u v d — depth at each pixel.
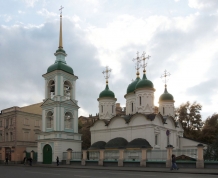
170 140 45.44
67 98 47.12
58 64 45.75
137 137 41.09
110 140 42.19
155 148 39.41
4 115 57.38
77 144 45.84
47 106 45.34
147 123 40.22
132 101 50.16
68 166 35.62
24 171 26.67
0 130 58.34
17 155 52.94
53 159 41.97
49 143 43.31
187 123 66.19
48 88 46.56
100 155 36.34
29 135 56.66
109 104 52.53
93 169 30.06
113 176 19.84
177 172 24.53
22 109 56.28
